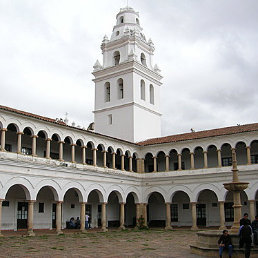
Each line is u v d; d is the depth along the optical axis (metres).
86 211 40.34
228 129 39.91
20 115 29.12
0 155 27.52
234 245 17.70
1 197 26.92
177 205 43.72
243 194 39.44
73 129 33.88
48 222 35.69
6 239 25.47
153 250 20.17
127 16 50.28
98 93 49.09
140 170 41.81
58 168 31.73
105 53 49.59
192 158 38.97
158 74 50.31
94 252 19.17
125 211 45.28
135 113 45.53
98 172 35.84
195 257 17.56
